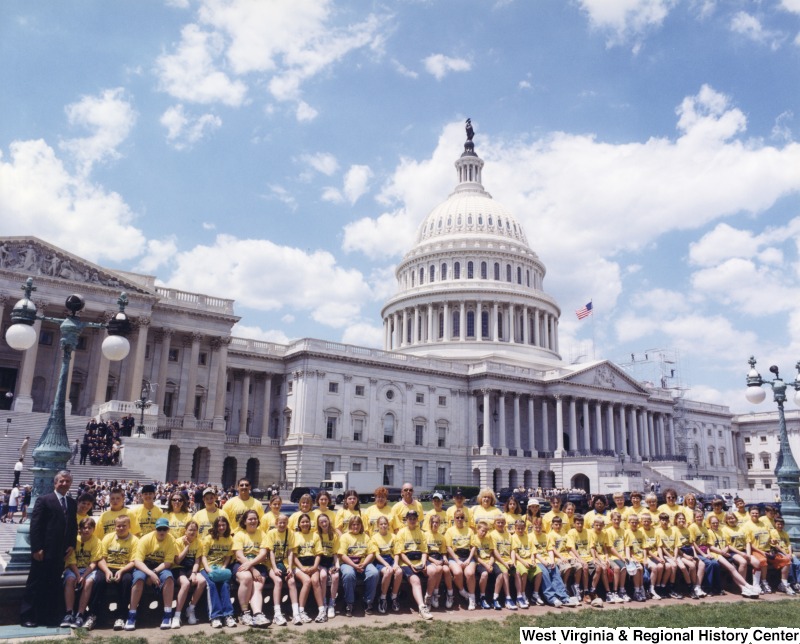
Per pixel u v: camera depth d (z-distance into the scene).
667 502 21.77
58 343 66.38
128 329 17.98
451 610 17.33
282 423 86.50
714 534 21.27
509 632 14.73
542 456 99.06
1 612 14.55
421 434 93.19
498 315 118.44
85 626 14.16
